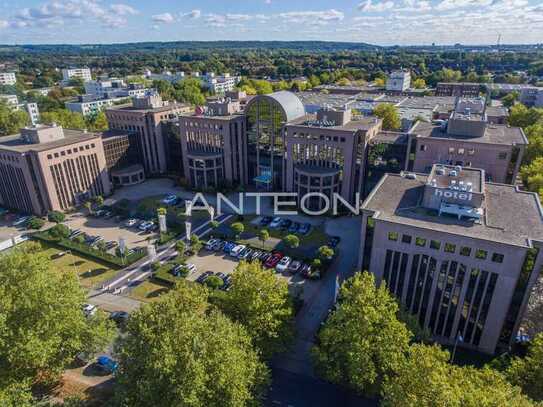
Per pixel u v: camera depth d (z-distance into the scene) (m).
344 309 50.47
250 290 55.25
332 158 105.94
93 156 118.94
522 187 114.62
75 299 57.56
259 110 117.56
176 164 144.88
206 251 90.69
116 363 58.25
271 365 58.81
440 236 55.94
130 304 72.62
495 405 37.31
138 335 47.09
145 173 142.75
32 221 99.88
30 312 52.78
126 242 94.88
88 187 119.06
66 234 94.56
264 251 89.31
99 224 104.94
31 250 84.00
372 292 50.62
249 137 123.38
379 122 116.00
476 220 59.81
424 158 97.50
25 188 107.44
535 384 45.22
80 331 56.62
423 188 72.19
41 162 103.94
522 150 90.38
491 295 55.66
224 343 45.50
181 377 42.19
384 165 106.06
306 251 88.81
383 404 42.97
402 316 55.28
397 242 59.81
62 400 53.28
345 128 104.19
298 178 107.50
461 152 93.50
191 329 46.03
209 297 72.19
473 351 59.94
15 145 109.75
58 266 85.00
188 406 41.28
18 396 46.41
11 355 48.00
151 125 137.88
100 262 86.50
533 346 48.72
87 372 58.53
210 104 129.12
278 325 54.62
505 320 57.91
